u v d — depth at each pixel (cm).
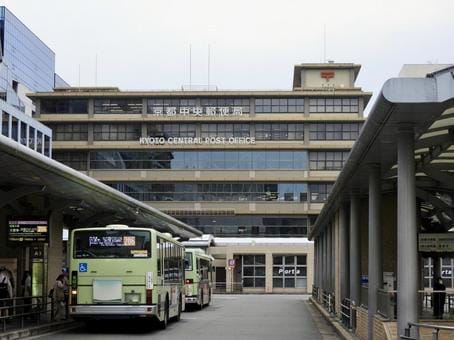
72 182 2147
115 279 2230
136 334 2197
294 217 8862
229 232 8888
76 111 9050
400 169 1265
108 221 3512
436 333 1103
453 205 2219
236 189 8906
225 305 4469
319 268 4656
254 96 8969
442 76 1084
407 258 1248
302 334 2261
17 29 12781
